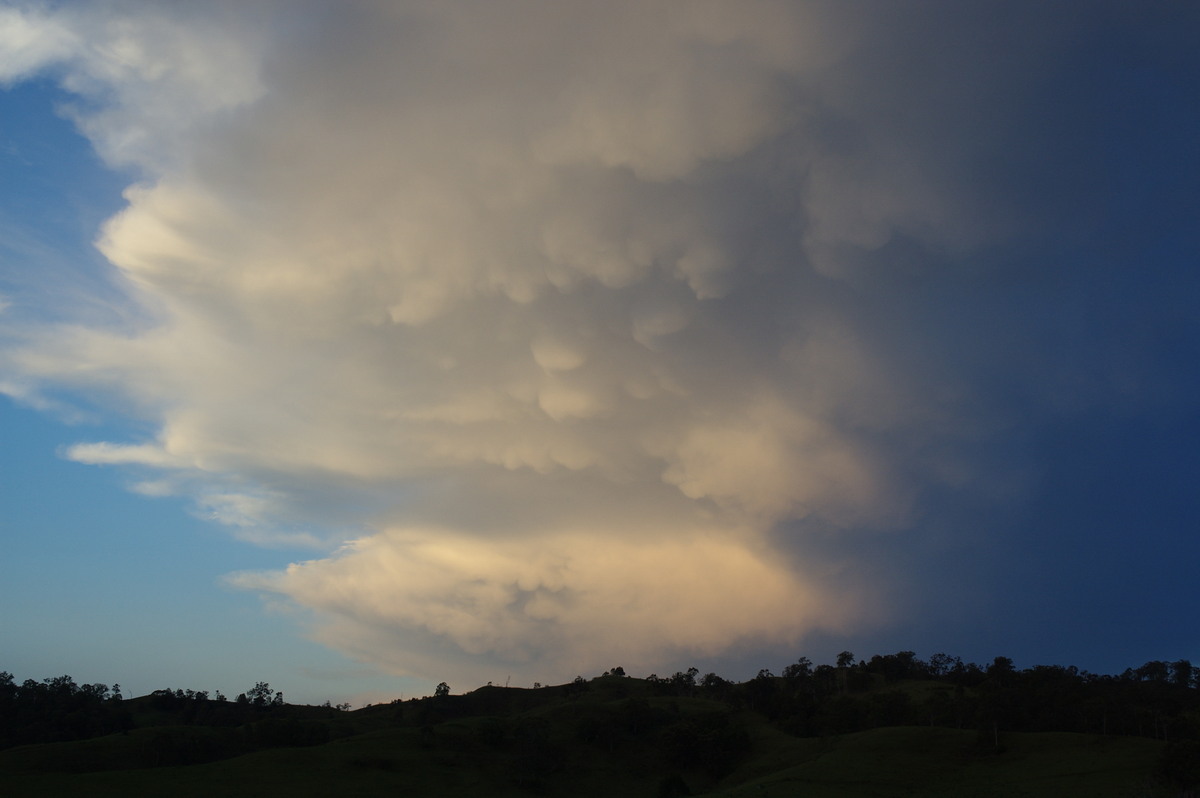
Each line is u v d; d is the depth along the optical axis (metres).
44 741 175.88
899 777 126.50
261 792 127.62
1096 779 112.50
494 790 148.50
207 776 133.00
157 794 120.38
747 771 156.62
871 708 185.25
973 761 131.88
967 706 161.25
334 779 139.88
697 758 169.00
